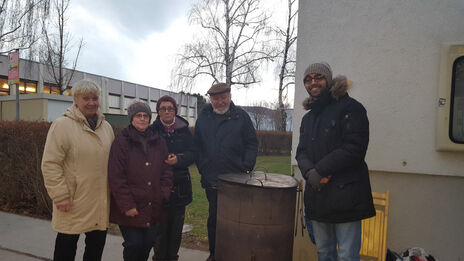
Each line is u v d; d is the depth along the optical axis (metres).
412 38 2.43
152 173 2.17
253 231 2.01
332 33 2.68
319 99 1.98
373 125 2.56
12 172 4.45
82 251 3.05
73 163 1.99
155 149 2.25
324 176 1.83
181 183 2.57
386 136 2.52
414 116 2.44
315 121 2.02
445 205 2.40
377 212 2.48
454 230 2.38
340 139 1.89
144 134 2.22
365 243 2.51
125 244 2.13
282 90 14.29
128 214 2.04
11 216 4.17
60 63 13.25
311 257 2.75
